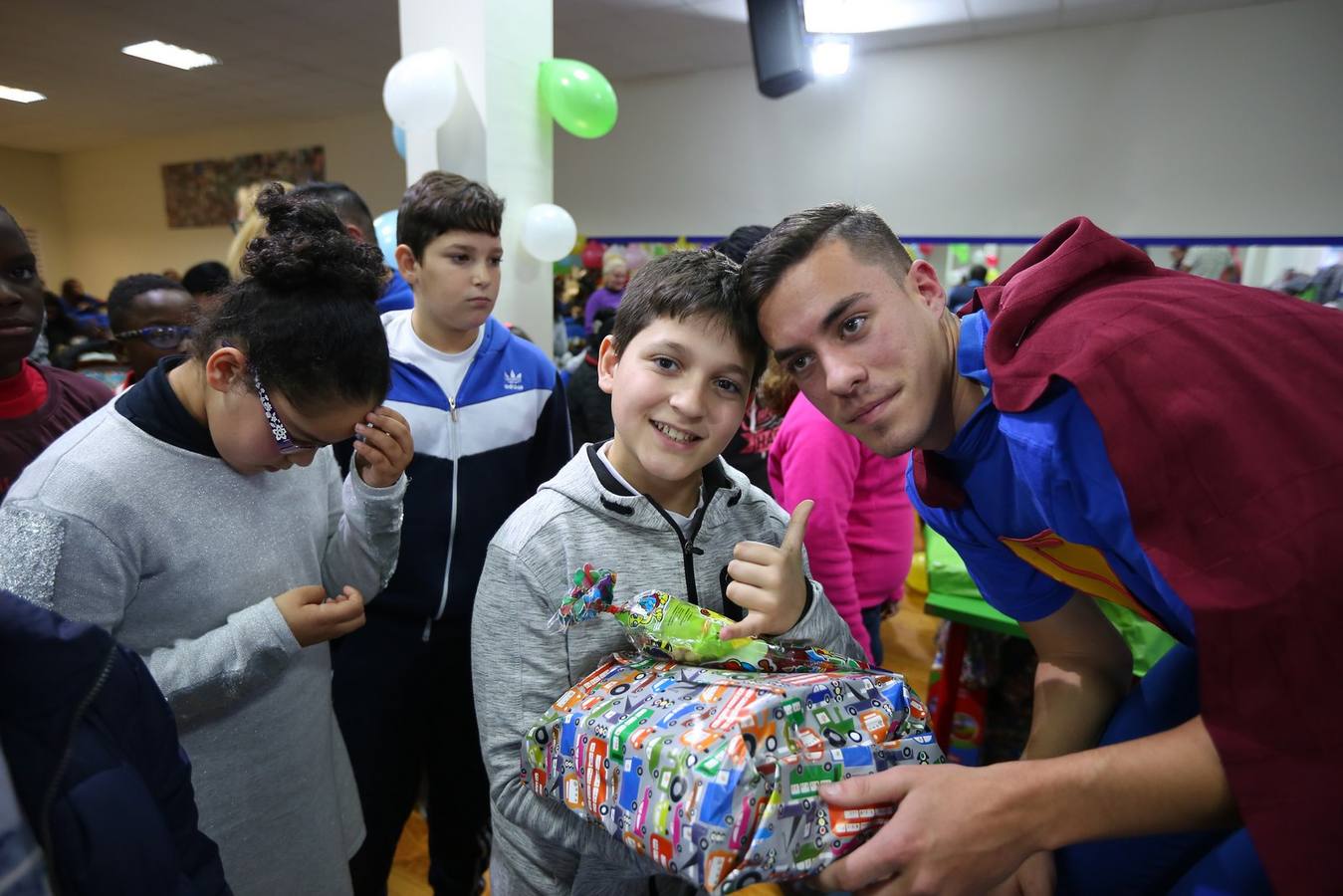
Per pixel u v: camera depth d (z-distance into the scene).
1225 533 0.50
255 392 0.78
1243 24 4.39
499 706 0.82
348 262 0.81
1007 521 0.81
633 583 0.83
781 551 0.74
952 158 5.26
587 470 0.86
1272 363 0.55
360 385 0.81
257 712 0.90
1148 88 4.67
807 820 0.57
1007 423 0.63
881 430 0.74
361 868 1.33
